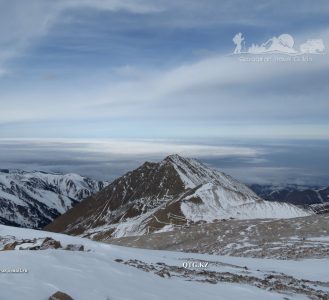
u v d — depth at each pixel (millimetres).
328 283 32094
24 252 19531
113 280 17594
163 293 17625
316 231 84562
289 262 44156
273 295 22125
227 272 30609
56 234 41312
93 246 35438
